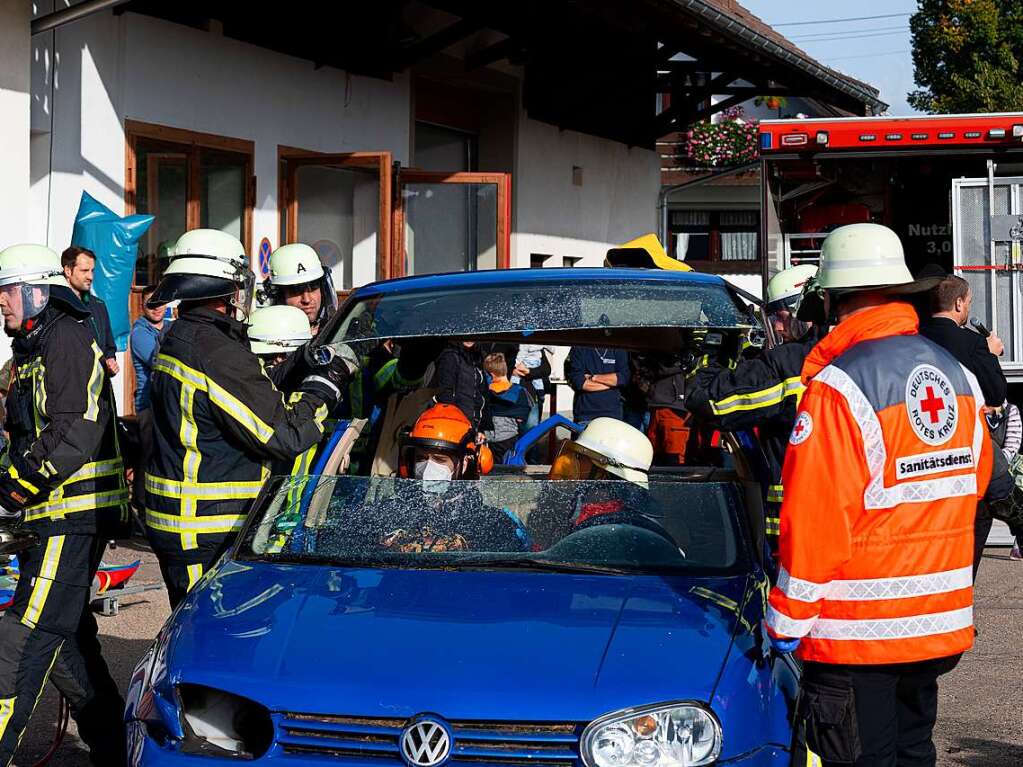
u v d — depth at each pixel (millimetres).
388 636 3729
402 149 14734
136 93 10914
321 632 3775
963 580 3686
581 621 3801
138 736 3764
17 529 4719
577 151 18750
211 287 4691
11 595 6090
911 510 3592
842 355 3697
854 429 3553
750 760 3518
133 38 10852
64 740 5629
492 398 8008
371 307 5031
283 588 4121
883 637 3590
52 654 4855
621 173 20188
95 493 4914
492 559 4348
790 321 6379
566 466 5008
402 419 5668
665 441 6945
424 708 3453
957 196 10664
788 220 13883
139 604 7789
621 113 19797
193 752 3605
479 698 3455
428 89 15570
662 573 4223
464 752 3436
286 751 3523
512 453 6262
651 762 3396
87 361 4789
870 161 12750
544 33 15625
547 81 17641
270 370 5547
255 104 12328
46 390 4727
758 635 3838
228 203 12070
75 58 10273
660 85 19578
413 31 14586
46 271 4785
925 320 6438
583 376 8672
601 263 19609
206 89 11688
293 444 4684
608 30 16828
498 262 13727
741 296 5465
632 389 7652
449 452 4844
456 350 6184
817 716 3637
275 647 3723
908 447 3588
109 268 9539
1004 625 7402
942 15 26938
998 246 10586
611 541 4363
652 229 21312
